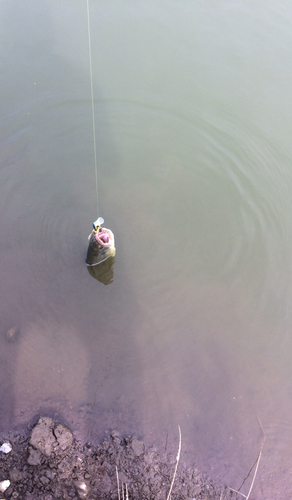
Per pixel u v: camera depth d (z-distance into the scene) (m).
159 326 1.34
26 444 1.13
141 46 2.12
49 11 2.22
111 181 1.66
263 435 1.18
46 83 1.96
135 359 1.27
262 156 1.78
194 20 2.26
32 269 1.43
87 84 1.97
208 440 1.17
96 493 1.08
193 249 1.50
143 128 1.86
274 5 2.37
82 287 1.40
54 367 1.25
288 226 1.59
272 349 1.32
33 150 1.74
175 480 1.11
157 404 1.21
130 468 1.11
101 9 2.26
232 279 1.45
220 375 1.26
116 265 1.45
